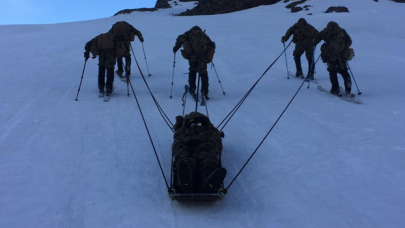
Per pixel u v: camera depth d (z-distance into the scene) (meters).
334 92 8.86
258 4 42.88
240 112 7.64
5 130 6.39
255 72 11.97
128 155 5.48
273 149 5.69
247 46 17.02
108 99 8.41
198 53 8.44
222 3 43.94
